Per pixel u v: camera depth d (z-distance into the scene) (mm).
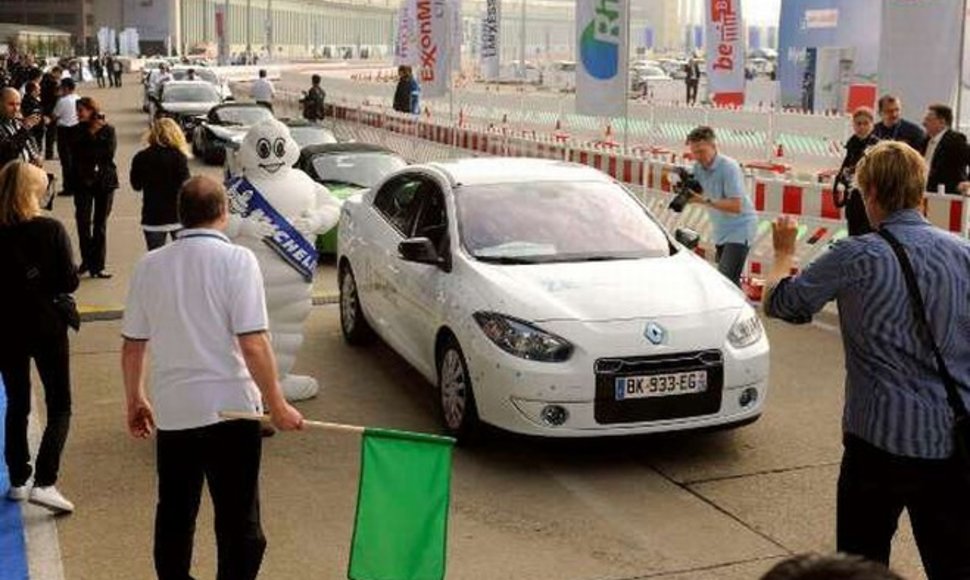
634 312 6117
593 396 5891
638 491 5867
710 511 5598
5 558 5043
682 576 4875
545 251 6875
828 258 3662
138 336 4105
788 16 28812
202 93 28469
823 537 5281
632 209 7398
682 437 6676
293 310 7191
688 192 8875
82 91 58250
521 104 28938
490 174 7617
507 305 6168
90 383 7902
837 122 19344
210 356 3965
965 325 3514
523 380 5918
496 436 6457
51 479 5469
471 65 86750
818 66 27266
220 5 123625
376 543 3941
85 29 113625
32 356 5480
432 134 22438
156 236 10047
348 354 8711
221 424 3963
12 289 5355
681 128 23047
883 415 3514
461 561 5008
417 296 7129
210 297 3961
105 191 11406
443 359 6730
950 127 10250
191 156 24969
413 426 6941
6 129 10742
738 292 6594
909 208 3648
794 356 8609
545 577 4852
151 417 4258
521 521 5469
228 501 4023
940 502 3525
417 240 6906
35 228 5332
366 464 3934
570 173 7770
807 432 6801
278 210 6980
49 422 5492
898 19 10930
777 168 17328
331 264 12734
